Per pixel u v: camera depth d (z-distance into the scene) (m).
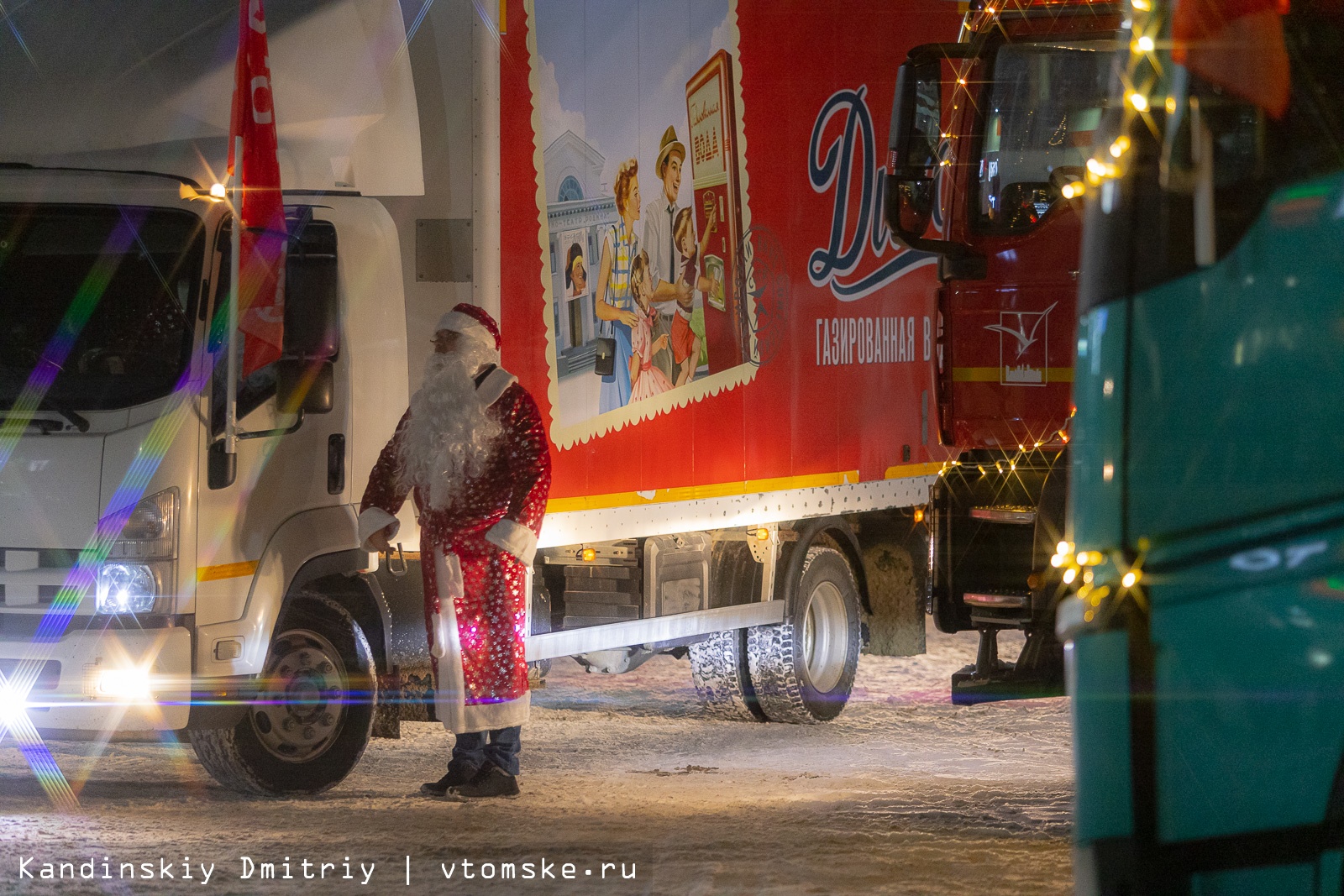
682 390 21.12
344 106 17.91
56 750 20.44
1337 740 8.16
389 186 18.28
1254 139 8.52
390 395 18.14
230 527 16.41
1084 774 8.77
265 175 16.50
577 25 19.42
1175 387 8.52
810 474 23.88
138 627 15.83
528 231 18.64
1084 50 18.55
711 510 21.69
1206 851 8.40
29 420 16.06
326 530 17.44
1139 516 8.55
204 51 17.44
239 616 16.47
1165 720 8.47
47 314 16.31
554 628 20.75
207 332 16.25
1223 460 8.43
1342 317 8.30
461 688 17.19
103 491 15.90
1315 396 8.31
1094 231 8.88
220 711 16.25
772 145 23.09
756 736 22.97
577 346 19.27
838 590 25.08
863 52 25.09
